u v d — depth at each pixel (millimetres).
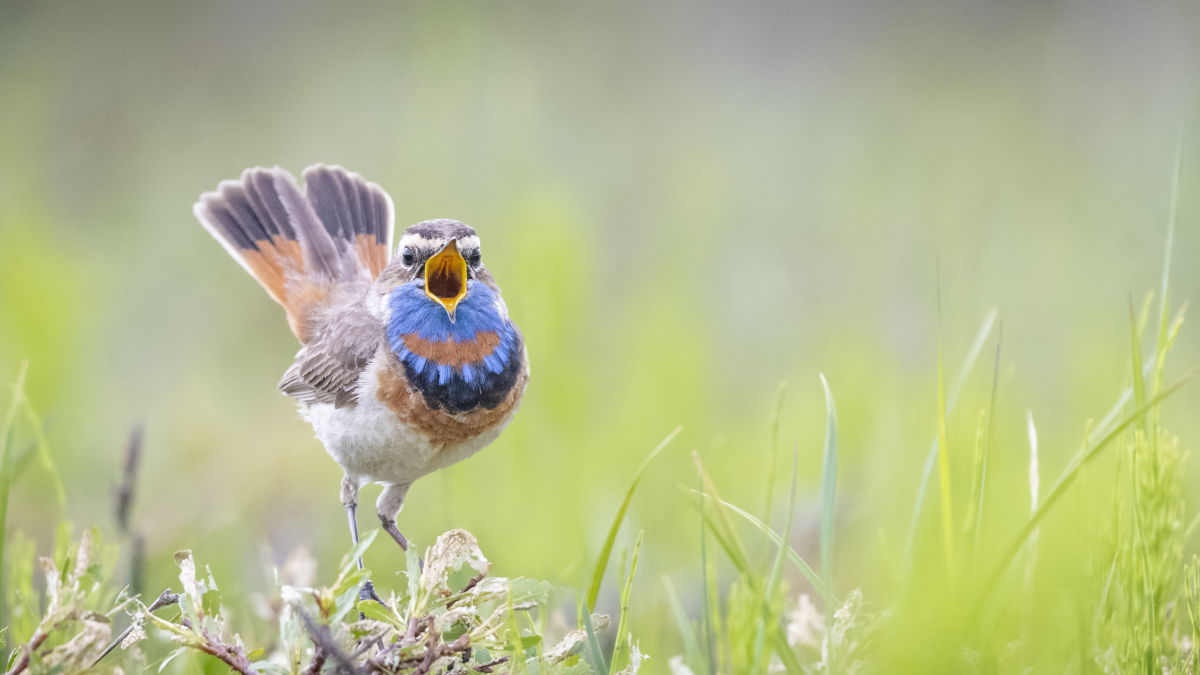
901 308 15281
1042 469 9781
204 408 16047
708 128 24531
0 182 21828
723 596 9727
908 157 22906
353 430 8898
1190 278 16531
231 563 10688
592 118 24734
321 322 10234
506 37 26688
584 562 9758
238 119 24797
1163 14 27203
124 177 23219
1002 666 6289
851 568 9875
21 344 15078
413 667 6082
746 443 13336
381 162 21703
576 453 12906
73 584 5953
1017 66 26750
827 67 27531
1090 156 21797
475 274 9062
